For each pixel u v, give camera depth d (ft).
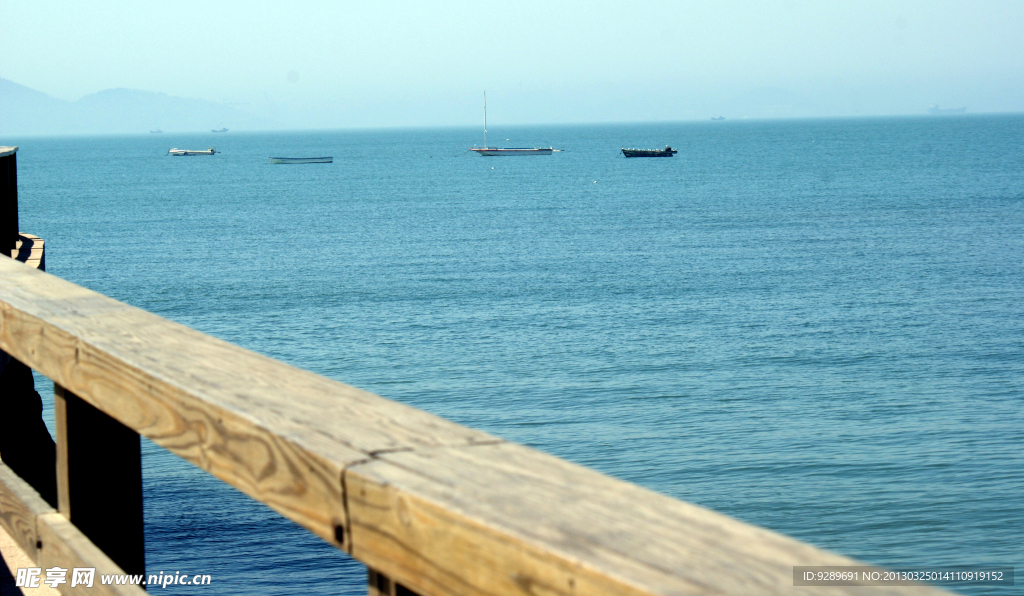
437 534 2.61
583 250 148.77
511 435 58.54
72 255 146.92
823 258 137.18
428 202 245.86
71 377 5.11
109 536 5.38
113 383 4.63
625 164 417.08
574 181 318.86
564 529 2.37
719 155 477.36
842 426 60.34
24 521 5.90
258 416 3.51
